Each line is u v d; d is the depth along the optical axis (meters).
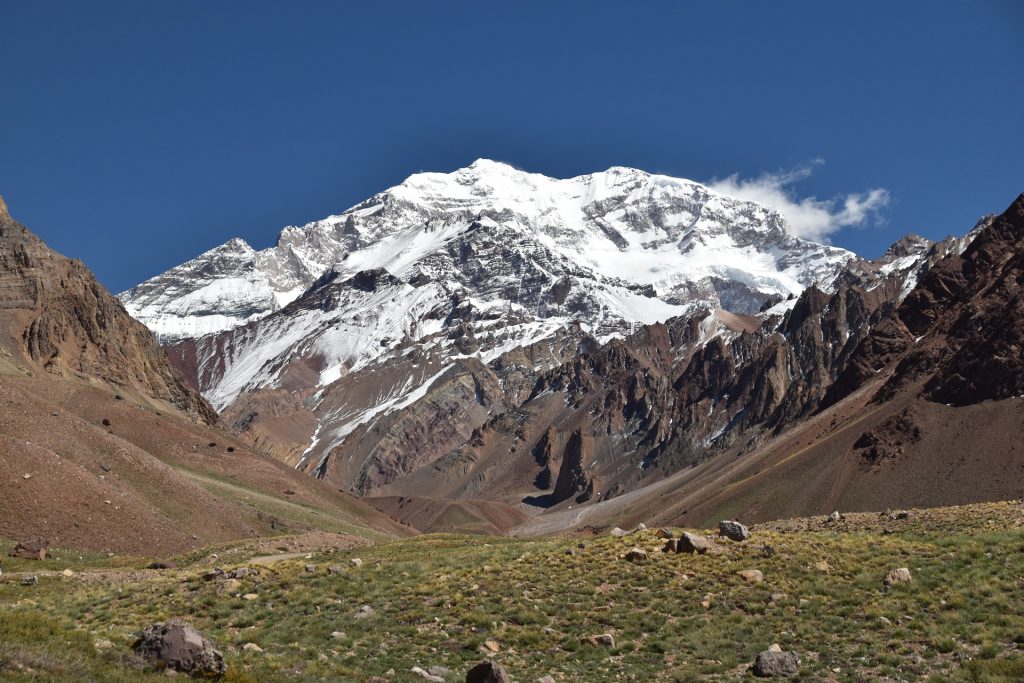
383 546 62.69
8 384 106.94
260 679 30.30
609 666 33.56
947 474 129.75
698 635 35.84
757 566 42.12
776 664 32.25
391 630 37.44
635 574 41.97
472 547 55.53
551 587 41.31
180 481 111.44
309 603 40.47
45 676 24.84
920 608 36.84
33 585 48.78
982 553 41.00
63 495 82.75
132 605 40.97
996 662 30.77
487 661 29.66
